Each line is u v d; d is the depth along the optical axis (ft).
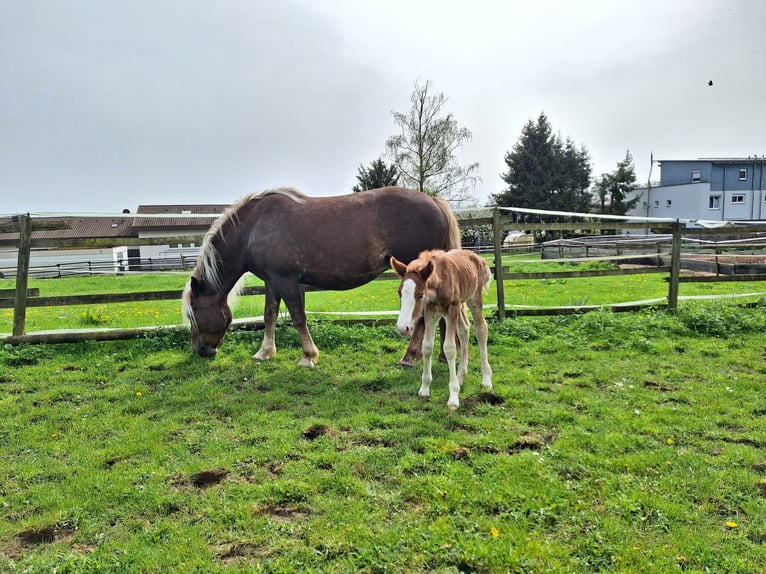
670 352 20.01
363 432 13.21
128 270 90.12
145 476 11.21
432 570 8.05
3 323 30.42
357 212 19.20
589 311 26.16
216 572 8.09
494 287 44.73
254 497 10.23
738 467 10.92
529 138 141.90
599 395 15.65
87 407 15.35
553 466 11.16
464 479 10.64
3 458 12.22
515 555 8.22
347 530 9.06
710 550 8.29
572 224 25.68
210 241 20.22
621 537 8.64
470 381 17.08
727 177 139.13
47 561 8.43
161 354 20.85
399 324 13.26
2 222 21.35
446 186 113.29
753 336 21.84
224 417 14.65
